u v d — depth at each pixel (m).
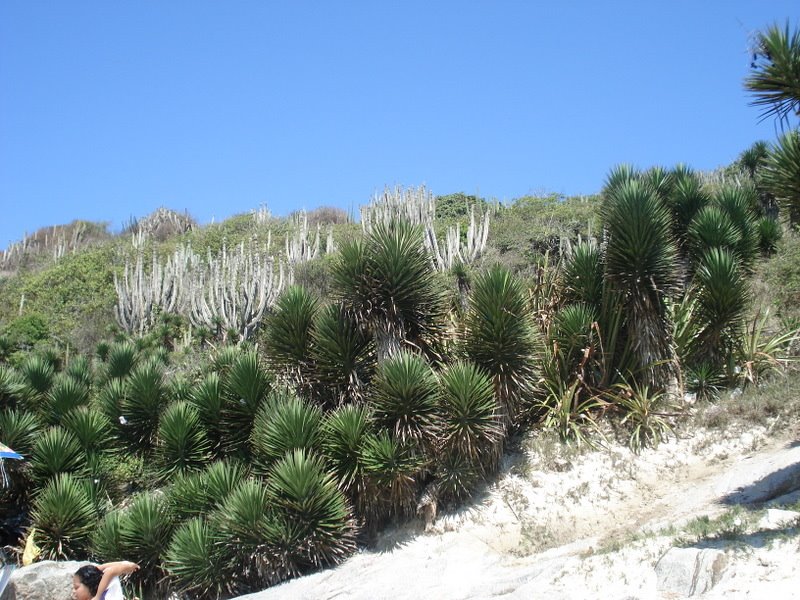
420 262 11.77
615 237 11.74
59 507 11.77
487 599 7.55
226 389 12.78
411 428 10.43
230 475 11.52
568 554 8.71
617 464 10.67
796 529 6.46
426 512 10.55
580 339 11.95
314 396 12.04
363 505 10.81
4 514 13.16
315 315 12.13
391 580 9.44
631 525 9.25
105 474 13.10
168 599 10.78
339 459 10.70
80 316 27.91
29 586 9.81
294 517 10.41
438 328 11.89
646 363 11.64
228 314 21.84
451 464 10.62
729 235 13.82
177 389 14.33
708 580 6.29
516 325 11.15
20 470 13.20
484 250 23.45
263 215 37.09
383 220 12.20
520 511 10.32
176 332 23.31
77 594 7.64
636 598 6.55
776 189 7.76
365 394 11.46
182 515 11.40
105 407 14.27
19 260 42.00
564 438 11.31
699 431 10.95
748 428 10.66
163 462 12.81
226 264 25.03
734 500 8.79
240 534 10.36
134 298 25.45
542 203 29.17
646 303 11.55
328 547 10.44
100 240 44.50
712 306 11.86
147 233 40.56
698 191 15.12
